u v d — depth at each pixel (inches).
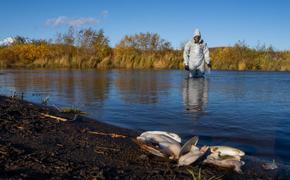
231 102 442.6
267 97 498.3
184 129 287.9
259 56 1465.3
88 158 189.9
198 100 459.5
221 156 200.7
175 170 179.2
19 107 331.6
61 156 189.0
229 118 335.0
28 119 275.4
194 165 188.1
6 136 219.6
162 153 199.0
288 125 306.2
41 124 263.7
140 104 420.2
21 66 1678.2
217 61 1492.4
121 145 223.5
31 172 159.0
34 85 663.8
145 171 175.5
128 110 376.8
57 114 323.6
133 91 561.9
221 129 288.5
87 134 246.8
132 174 170.1
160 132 231.5
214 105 416.2
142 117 337.4
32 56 1752.0
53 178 154.9
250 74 1073.5
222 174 179.6
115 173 169.6
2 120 259.3
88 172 166.4
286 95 523.2
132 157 198.5
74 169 168.6
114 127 284.8
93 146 215.5
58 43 1764.3
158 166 184.5
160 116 342.3
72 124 278.2
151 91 563.2
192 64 871.1
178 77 900.0
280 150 230.5
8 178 149.1
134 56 1587.1
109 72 1161.4
